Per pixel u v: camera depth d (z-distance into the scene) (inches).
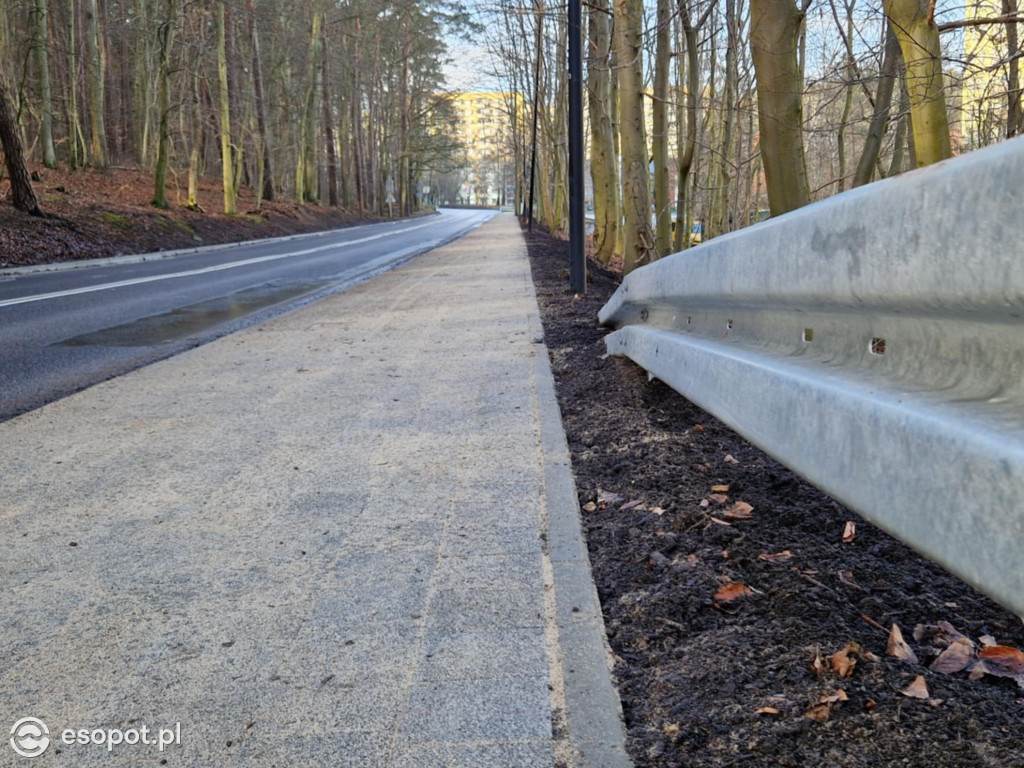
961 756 67.6
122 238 1067.9
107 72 2009.1
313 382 249.8
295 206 2181.3
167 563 120.0
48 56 1502.2
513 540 122.3
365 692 84.3
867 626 90.7
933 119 216.7
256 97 1913.1
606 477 150.3
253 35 1911.9
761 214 810.2
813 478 76.5
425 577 111.1
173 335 384.8
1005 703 75.2
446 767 72.1
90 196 1267.2
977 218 52.4
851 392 70.3
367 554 120.2
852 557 108.5
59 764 75.1
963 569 52.6
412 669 88.1
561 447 168.4
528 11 577.6
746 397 99.3
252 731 78.9
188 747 77.0
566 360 269.7
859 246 68.4
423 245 1320.1
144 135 1803.6
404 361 278.8
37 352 339.6
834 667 81.0
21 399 254.5
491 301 446.9
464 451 170.2
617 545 119.2
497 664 88.0
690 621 95.0
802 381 81.0
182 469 166.4
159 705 84.0
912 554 109.1
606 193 796.0
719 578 103.4
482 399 217.0
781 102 260.2
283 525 133.5
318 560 118.8
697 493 135.5
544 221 2052.2
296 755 75.0
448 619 98.9
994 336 56.5
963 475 52.9
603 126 785.6
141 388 248.8
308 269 826.2
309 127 2491.4
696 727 74.6
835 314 80.0
